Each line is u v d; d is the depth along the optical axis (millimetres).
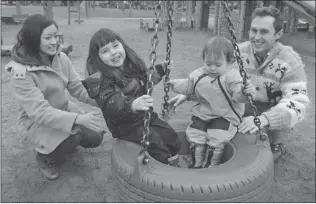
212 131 2627
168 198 1977
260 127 2354
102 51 2359
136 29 15383
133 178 2096
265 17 2850
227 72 2543
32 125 2775
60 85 2812
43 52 2623
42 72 2668
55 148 2740
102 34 2371
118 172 2219
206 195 1953
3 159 3193
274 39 2922
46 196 2676
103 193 2740
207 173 2080
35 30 2480
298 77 2910
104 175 2996
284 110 2520
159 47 10750
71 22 17766
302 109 2611
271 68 3000
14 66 2535
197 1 16062
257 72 3100
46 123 2568
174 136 2697
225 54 2381
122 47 2434
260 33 2877
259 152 2422
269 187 2291
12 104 4617
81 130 2932
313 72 7922
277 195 2812
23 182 2848
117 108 2232
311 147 3760
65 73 2936
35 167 3086
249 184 2072
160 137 2580
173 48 10617
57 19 19516
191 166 2791
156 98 5203
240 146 2553
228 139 2594
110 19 20922
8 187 2771
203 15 16875
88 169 3084
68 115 2543
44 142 2721
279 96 3119
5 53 7484
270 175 2301
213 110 2645
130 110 2152
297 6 9016
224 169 2141
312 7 8648
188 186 1961
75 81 3025
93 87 2363
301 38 13789
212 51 2379
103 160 3252
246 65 3139
